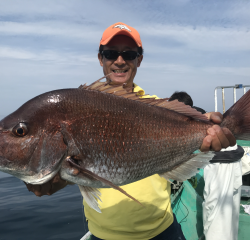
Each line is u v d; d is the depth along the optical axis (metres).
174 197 3.71
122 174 1.62
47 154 1.45
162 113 1.81
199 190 4.31
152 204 2.05
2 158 1.43
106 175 1.57
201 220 3.47
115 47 2.44
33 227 5.06
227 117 1.95
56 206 6.39
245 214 3.51
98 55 2.87
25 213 5.89
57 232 4.79
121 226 2.02
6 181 9.87
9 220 5.46
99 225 2.09
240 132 1.95
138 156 1.67
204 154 1.88
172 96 4.10
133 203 2.01
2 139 1.43
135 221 2.02
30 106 1.51
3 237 4.61
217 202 2.91
